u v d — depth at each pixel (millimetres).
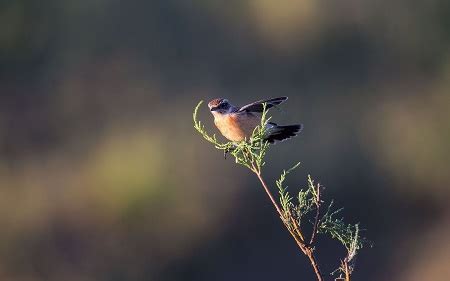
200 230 18406
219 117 6875
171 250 18328
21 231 18672
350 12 24109
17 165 21078
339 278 5309
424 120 21391
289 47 23766
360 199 20031
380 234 19719
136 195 18438
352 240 5395
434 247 18812
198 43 24250
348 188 20016
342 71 23891
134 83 23891
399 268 18547
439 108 21625
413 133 20844
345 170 20141
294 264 18016
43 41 24781
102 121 22828
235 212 18656
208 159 19328
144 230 18391
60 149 22047
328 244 17484
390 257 18969
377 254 19125
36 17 24703
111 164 19188
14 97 23844
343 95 23281
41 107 23797
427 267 18172
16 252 18422
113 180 18766
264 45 23938
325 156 20094
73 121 23062
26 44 24656
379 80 23812
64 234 18781
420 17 24328
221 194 18734
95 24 24750
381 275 18422
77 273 18094
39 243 18578
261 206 18797
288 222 5258
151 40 24484
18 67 24500
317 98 23188
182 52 24234
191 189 18672
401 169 20312
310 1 23688
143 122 21859
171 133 20531
